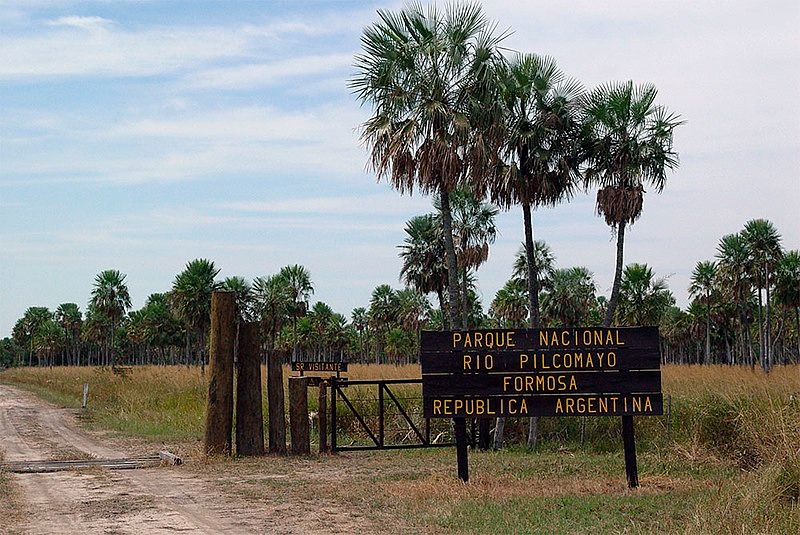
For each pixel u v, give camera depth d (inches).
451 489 511.2
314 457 707.4
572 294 2410.2
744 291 2399.1
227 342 719.1
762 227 2327.8
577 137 821.9
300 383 738.2
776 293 2433.6
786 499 416.2
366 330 4512.8
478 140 744.3
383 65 746.2
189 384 1362.0
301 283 2817.4
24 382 2418.8
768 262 2306.8
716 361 3663.9
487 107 748.0
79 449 781.3
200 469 628.7
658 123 820.0
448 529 396.8
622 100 810.2
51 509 449.7
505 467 633.6
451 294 772.6
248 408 725.9
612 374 517.7
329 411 880.3
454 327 769.6
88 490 520.7
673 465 631.8
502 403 519.2
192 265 2287.2
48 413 1221.1
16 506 458.0
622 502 462.6
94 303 3262.8
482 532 389.7
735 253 2377.0
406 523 412.2
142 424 991.0
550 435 812.0
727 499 412.5
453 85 756.6
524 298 2532.0
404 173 745.0
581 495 488.7
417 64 751.1
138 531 390.0
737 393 727.1
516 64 797.2
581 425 804.6
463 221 1272.1
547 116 791.1
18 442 845.2
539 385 518.3
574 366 518.0
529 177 793.6
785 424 555.2
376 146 752.3
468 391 522.3
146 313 3988.7
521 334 521.0
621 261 840.3
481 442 774.5
